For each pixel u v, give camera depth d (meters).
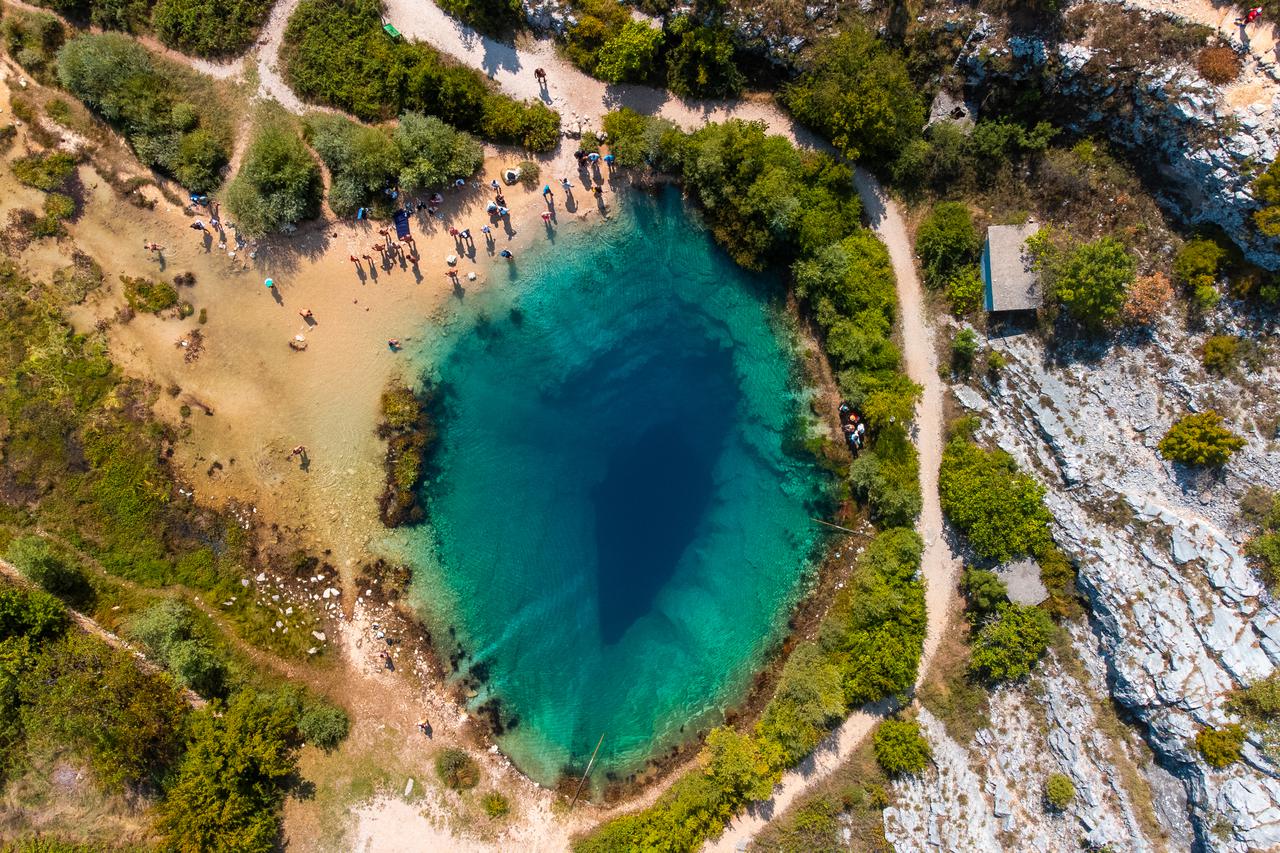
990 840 31.78
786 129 32.81
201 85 32.22
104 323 32.62
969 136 31.33
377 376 33.44
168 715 31.34
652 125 31.81
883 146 31.59
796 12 30.55
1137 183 30.00
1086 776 30.94
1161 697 29.59
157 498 32.84
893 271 32.84
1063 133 30.75
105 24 31.89
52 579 31.77
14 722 30.86
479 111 32.19
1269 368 28.83
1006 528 31.53
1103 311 29.42
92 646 31.47
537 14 31.62
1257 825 27.72
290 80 32.19
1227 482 29.38
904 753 32.28
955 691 33.03
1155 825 29.98
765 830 33.69
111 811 31.14
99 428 32.59
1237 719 28.61
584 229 33.56
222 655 32.75
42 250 32.28
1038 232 30.70
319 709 33.09
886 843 32.75
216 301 32.91
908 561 32.75
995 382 32.28
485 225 33.16
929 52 30.66
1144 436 30.38
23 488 32.34
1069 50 28.95
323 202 32.75
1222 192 28.05
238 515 33.25
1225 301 29.17
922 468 33.28
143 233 32.50
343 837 33.03
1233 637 29.02
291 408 33.28
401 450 33.56
